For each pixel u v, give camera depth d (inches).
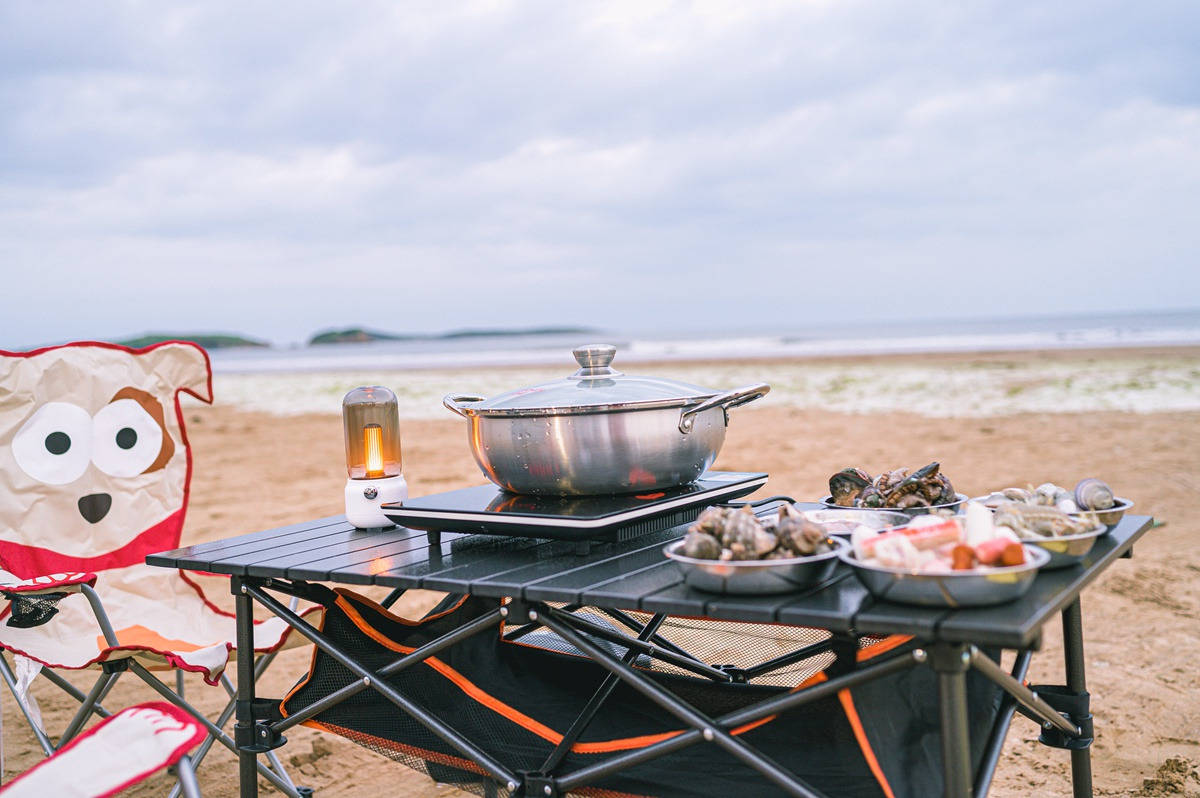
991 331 2498.8
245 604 81.7
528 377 1001.5
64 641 102.7
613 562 71.4
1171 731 119.6
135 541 115.5
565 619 75.7
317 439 493.4
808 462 344.5
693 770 73.3
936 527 57.7
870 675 55.9
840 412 511.5
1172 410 455.8
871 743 61.4
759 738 74.7
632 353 1847.9
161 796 113.6
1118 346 1182.3
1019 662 75.9
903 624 51.0
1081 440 372.5
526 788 71.9
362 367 1695.4
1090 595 180.5
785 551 59.4
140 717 64.0
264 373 1508.4
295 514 286.8
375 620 84.4
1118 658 146.9
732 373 925.2
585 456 75.5
